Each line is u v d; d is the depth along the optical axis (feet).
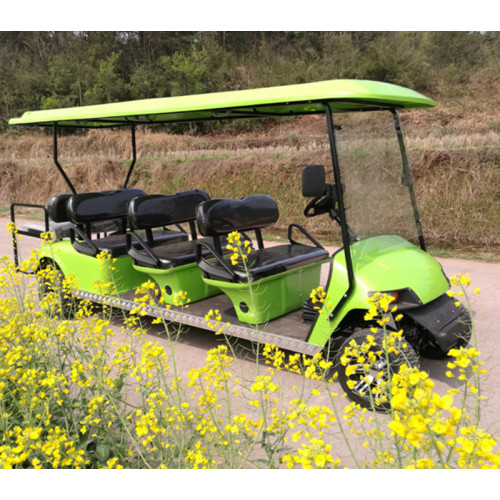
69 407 7.79
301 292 12.64
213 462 6.63
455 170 28.40
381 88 10.16
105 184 46.57
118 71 92.68
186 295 13.28
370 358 6.58
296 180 34.32
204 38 92.79
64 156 59.77
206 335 13.94
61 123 15.65
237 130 59.11
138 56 97.66
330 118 9.99
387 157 11.94
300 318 11.95
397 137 12.30
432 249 24.62
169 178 42.04
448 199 27.94
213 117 14.46
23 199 51.75
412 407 3.86
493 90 59.98
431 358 11.92
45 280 14.74
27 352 8.68
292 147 41.19
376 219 11.37
